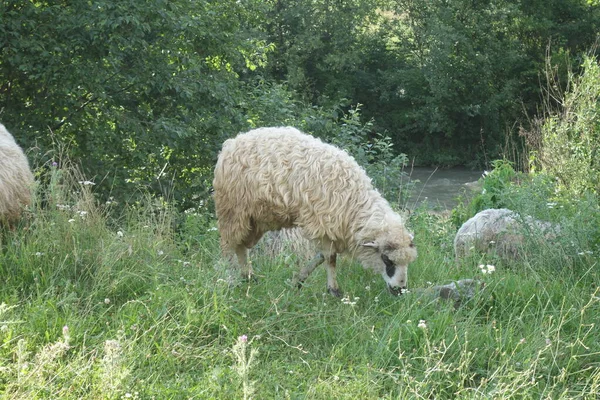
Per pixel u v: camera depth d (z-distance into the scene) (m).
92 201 6.15
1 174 5.80
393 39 30.70
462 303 5.75
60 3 9.60
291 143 5.95
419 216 8.38
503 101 26.28
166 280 5.61
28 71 8.97
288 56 27.97
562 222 6.48
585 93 8.53
